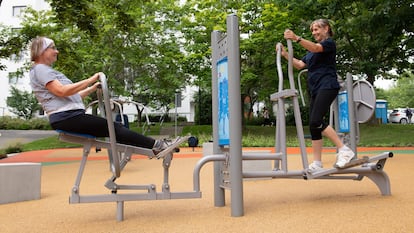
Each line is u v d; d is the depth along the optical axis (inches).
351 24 502.3
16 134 988.6
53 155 508.7
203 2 741.3
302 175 141.2
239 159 126.1
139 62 794.8
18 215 138.7
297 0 655.8
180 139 125.3
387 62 763.4
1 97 1359.5
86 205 156.0
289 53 145.6
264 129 910.4
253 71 778.8
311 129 151.9
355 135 172.2
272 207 137.3
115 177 122.0
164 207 146.3
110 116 113.9
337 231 102.0
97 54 746.8
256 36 717.3
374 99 181.2
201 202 154.1
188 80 834.2
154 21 791.7
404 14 446.0
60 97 118.6
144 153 123.0
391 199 145.7
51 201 167.8
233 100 127.3
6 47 475.2
